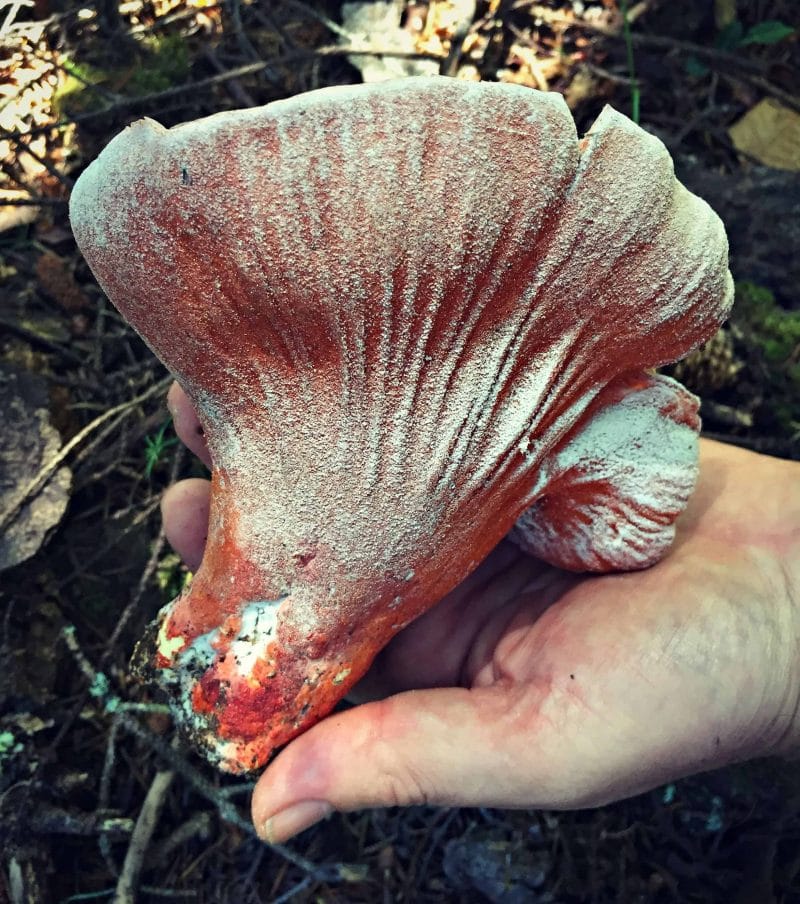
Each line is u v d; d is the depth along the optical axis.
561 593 0.19
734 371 0.26
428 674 0.20
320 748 0.15
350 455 0.14
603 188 0.13
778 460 0.21
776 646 0.17
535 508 0.18
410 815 0.25
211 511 0.16
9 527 0.24
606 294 0.14
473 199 0.12
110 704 0.23
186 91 0.28
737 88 0.32
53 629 0.25
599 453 0.16
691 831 0.24
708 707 0.16
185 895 0.23
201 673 0.15
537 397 0.14
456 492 0.15
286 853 0.24
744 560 0.18
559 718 0.16
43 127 0.27
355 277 0.12
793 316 0.27
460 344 0.14
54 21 0.30
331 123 0.12
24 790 0.22
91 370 0.28
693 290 0.14
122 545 0.26
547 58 0.31
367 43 0.31
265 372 0.14
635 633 0.16
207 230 0.12
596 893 0.24
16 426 0.25
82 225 0.13
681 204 0.14
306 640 0.15
